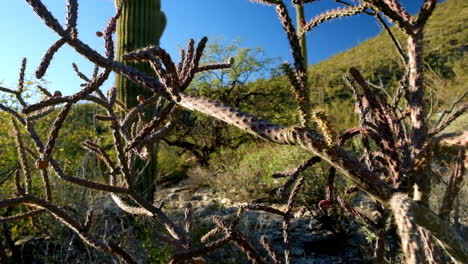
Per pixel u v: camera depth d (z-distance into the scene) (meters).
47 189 1.35
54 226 3.03
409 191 0.63
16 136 1.46
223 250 3.09
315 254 3.29
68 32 0.78
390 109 0.81
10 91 1.23
